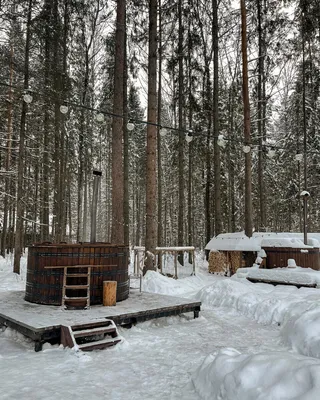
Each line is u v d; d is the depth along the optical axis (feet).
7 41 43.39
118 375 12.59
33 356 14.84
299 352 14.98
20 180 41.45
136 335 18.33
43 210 60.49
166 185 94.12
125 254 24.03
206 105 57.88
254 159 67.82
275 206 82.53
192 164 67.15
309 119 60.59
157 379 12.23
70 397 10.60
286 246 36.06
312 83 56.03
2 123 53.21
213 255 44.57
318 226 79.77
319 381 8.25
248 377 9.60
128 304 21.58
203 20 54.49
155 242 36.88
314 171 63.16
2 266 49.24
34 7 40.09
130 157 94.43
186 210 95.09
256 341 17.39
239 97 65.57
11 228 77.36
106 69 57.06
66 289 21.03
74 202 126.11
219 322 21.65
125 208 50.57
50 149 53.47
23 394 10.77
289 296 23.29
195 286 34.86
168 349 15.97
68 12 51.16
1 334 18.62
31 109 49.14
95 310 19.45
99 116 23.40
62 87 44.86
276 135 80.48
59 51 48.78
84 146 63.31
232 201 69.21
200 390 10.84
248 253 40.78
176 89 60.90
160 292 31.42
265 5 52.54
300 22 52.11
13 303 21.47
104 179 118.32
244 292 26.30
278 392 8.57
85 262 21.45
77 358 14.33
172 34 54.13
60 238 52.16
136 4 49.70
